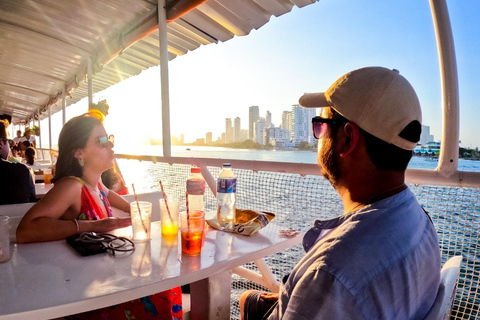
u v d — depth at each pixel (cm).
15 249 128
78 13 423
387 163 82
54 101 1004
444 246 137
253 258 129
